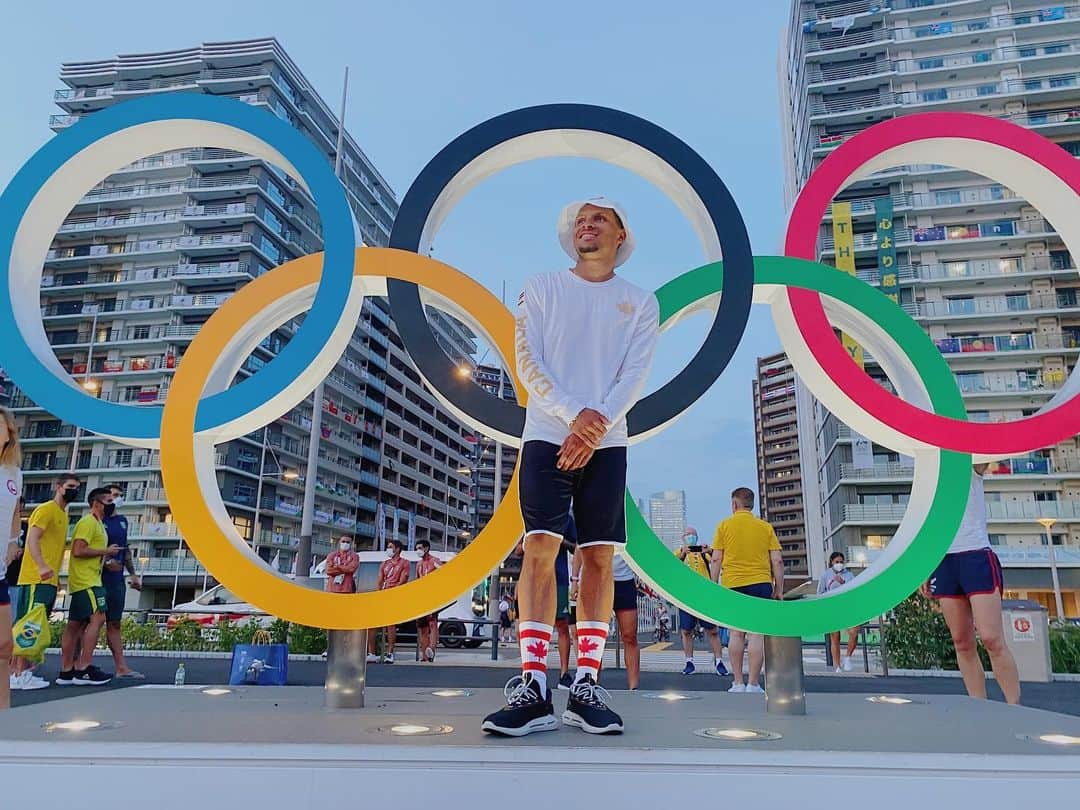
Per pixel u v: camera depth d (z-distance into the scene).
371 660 10.85
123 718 2.29
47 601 5.60
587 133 3.24
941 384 3.24
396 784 1.62
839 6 44.62
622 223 2.58
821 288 3.23
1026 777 1.64
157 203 48.75
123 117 3.32
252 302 3.07
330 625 2.67
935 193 40.06
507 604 23.08
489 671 9.05
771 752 1.67
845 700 3.41
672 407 2.92
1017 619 9.20
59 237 48.53
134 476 43.00
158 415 2.97
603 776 1.62
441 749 1.66
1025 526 35.41
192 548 2.74
